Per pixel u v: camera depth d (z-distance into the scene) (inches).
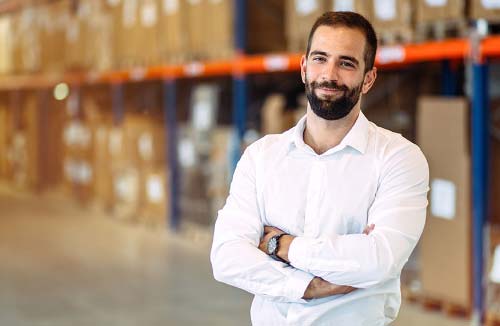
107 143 439.8
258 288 96.9
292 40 281.3
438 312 233.9
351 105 93.4
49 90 537.0
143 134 401.7
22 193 555.8
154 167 397.4
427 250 232.2
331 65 91.9
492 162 233.6
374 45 94.2
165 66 374.0
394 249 91.4
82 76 469.7
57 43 498.6
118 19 404.5
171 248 356.2
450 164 222.1
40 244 373.7
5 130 602.9
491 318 214.7
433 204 228.4
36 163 549.3
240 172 103.0
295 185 98.3
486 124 217.9
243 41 320.2
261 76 383.9
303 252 93.1
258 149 102.2
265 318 100.7
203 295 276.4
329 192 96.4
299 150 98.1
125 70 412.2
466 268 221.0
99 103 467.5
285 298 95.6
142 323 243.6
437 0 221.0
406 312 234.8
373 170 95.4
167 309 259.0
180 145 375.2
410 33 230.4
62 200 515.5
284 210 98.7
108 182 444.5
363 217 96.1
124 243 370.6
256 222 100.6
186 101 426.3
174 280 298.2
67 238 387.2
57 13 494.9
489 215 231.3
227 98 376.2
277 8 326.6
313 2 269.0
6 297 277.9
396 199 93.8
